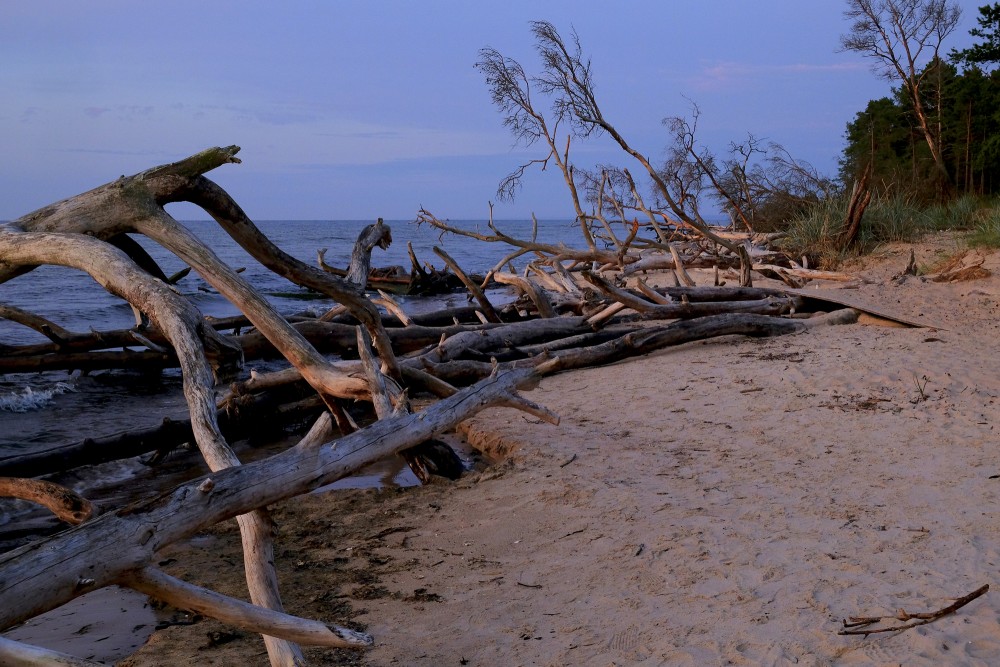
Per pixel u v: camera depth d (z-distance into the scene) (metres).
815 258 19.94
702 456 6.47
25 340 14.97
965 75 29.81
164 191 5.42
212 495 3.36
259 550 3.77
